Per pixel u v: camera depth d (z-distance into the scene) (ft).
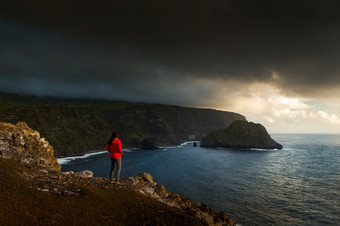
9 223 21.30
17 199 26.68
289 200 182.70
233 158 472.03
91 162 448.65
